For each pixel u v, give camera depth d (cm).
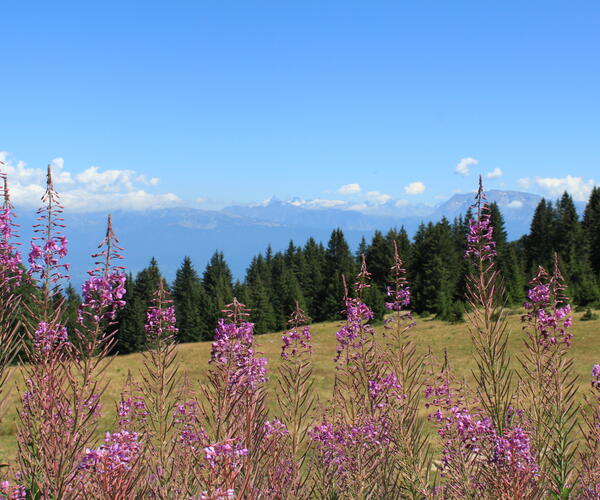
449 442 546
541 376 559
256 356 449
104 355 405
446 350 619
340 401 613
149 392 577
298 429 582
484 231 573
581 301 5162
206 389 403
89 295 400
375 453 554
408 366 617
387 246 8250
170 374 607
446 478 543
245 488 312
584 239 7575
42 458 382
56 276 448
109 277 405
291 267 10688
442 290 6956
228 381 399
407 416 585
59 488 358
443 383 591
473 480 524
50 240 446
